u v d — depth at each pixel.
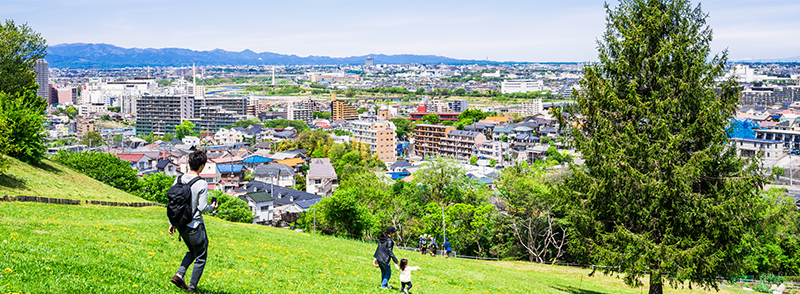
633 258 26.17
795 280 47.38
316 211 70.19
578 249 28.19
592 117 27.34
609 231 27.95
